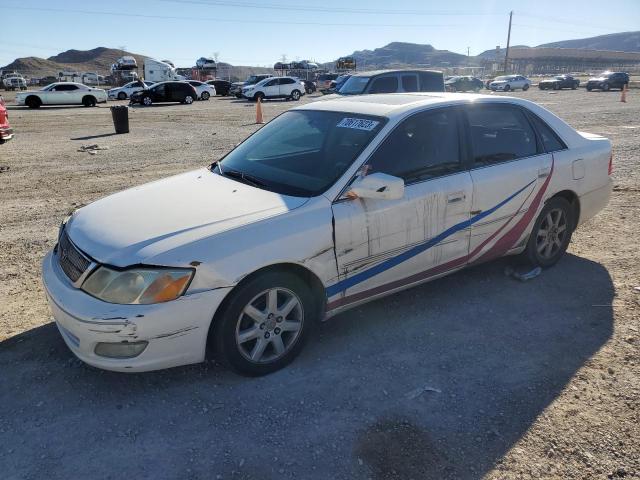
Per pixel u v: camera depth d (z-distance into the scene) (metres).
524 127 4.57
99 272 2.95
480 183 4.08
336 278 3.46
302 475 2.57
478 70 108.69
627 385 3.25
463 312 4.20
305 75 63.84
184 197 3.59
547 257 4.91
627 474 2.57
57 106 31.47
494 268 5.03
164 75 51.81
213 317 3.07
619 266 5.06
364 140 3.69
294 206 3.32
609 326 3.96
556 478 2.55
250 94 35.75
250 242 3.08
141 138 15.10
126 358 2.92
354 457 2.69
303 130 4.20
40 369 3.41
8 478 2.54
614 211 6.83
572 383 3.28
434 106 4.02
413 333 3.89
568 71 126.44
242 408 3.06
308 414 3.01
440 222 3.89
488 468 2.62
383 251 3.63
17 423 2.92
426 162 3.87
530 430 2.88
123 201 3.65
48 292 3.18
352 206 3.46
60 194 8.09
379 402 3.12
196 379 3.32
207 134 16.02
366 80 14.62
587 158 4.91
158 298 2.86
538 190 4.52
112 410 3.04
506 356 3.59
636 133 14.50
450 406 3.08
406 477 2.57
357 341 3.78
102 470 2.60
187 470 2.60
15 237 5.98
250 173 3.90
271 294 3.24
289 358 3.45
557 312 4.19
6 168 10.19
